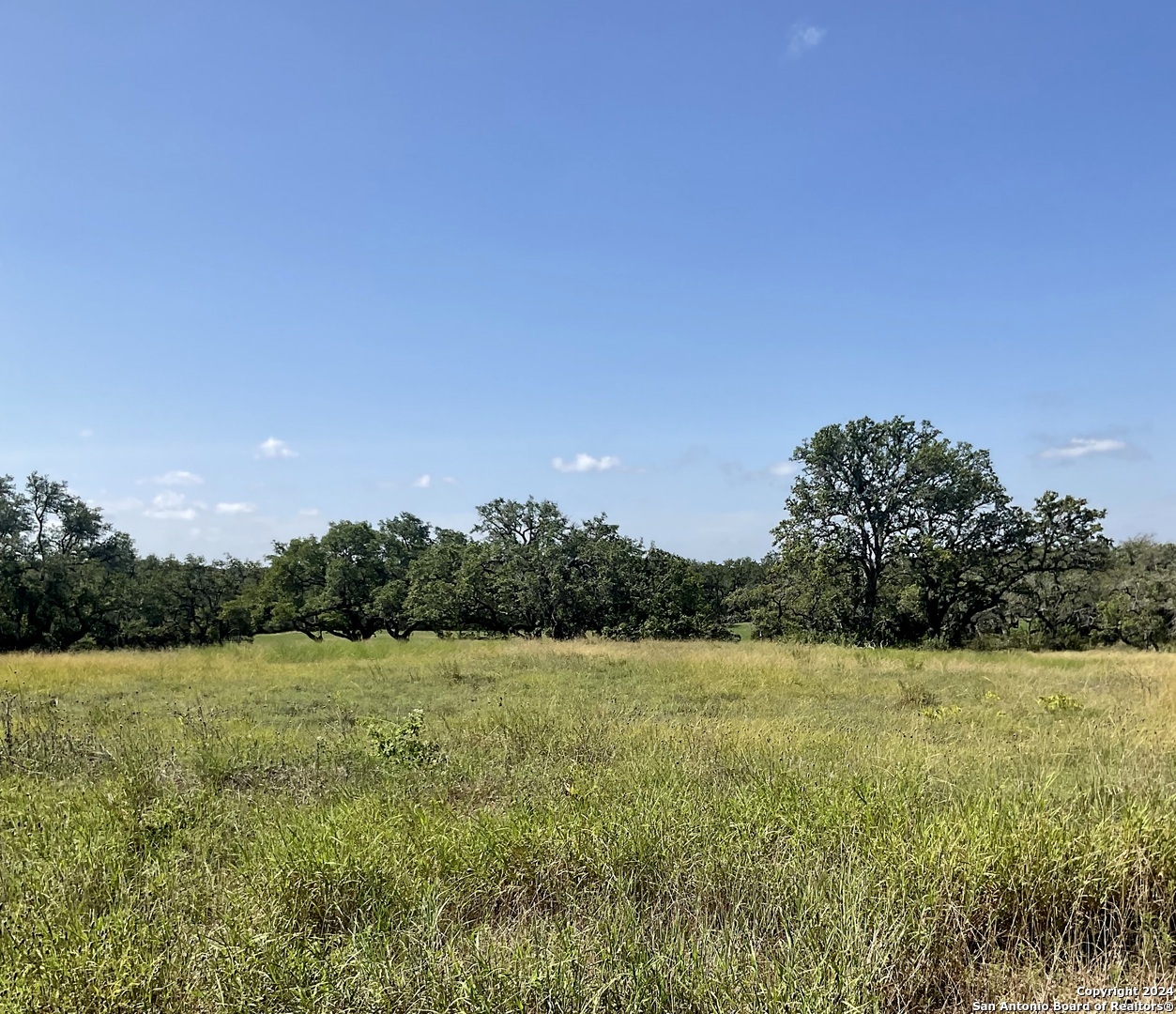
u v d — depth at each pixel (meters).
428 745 6.86
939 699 12.02
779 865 3.83
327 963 2.94
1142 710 9.77
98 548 45.91
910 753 6.45
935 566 32.03
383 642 23.83
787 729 8.30
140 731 8.62
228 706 11.83
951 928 3.32
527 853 4.10
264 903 3.46
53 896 3.57
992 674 16.03
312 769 6.43
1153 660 19.22
